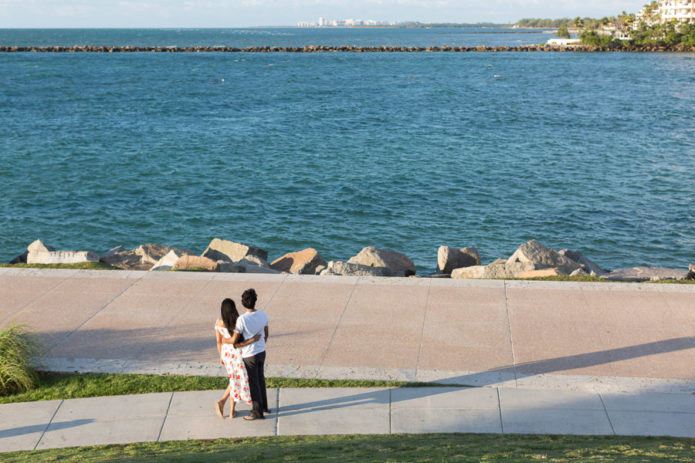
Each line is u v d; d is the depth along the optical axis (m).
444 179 33.94
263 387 7.68
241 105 65.69
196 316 10.64
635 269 13.98
